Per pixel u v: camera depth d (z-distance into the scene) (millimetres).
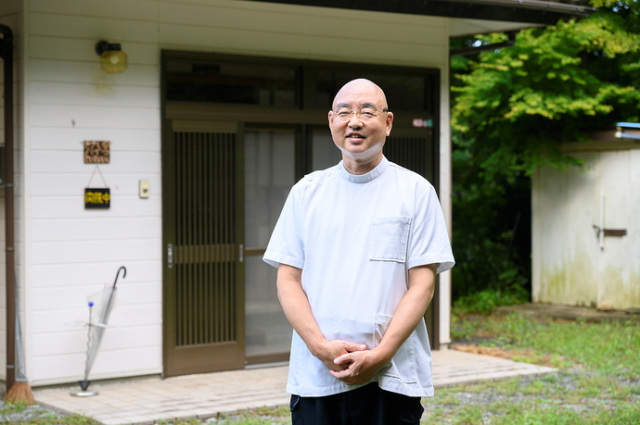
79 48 6562
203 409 5844
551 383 6727
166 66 6902
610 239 10477
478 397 6246
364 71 7805
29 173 6371
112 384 6762
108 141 6680
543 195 11234
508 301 11289
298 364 3115
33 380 6402
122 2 6711
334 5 6711
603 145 10508
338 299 3045
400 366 3031
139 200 6816
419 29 8078
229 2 7137
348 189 3141
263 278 7453
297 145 7547
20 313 6402
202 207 7094
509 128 11117
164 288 6926
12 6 6426
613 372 7086
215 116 7094
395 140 7988
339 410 3066
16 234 6445
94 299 6523
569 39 10398
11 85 6281
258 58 7238
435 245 3070
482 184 12633
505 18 7477
